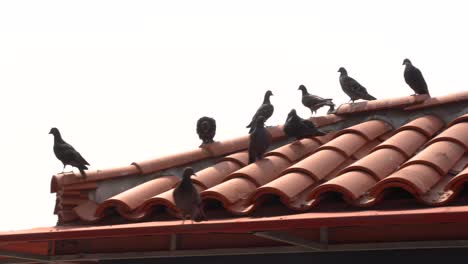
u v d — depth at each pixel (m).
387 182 6.86
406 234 6.72
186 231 7.17
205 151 9.94
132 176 9.39
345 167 8.18
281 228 6.71
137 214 8.16
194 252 7.73
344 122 10.01
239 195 7.78
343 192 7.04
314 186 7.78
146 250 8.04
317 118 10.00
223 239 7.64
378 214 6.37
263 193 7.44
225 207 7.62
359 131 9.09
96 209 8.51
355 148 8.73
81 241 8.48
